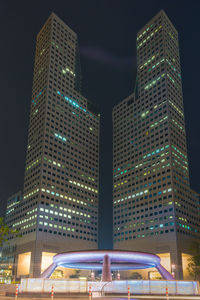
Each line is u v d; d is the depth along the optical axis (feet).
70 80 619.26
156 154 505.25
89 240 537.24
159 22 585.63
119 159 579.07
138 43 618.85
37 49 650.43
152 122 533.55
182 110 543.39
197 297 116.06
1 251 547.08
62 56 618.85
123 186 547.90
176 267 409.28
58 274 469.98
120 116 614.34
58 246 482.69
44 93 569.23
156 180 489.26
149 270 453.58
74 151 575.79
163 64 547.49
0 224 184.03
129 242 493.36
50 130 544.21
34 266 441.27
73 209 532.32
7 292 130.11
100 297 117.60
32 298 107.24
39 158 521.24
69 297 114.21
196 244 448.24
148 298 112.78
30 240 468.75
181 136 517.55
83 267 302.45
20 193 557.74
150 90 558.56
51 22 622.13
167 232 440.45
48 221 484.74
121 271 485.97
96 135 639.35
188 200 479.00
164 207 460.14
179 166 488.44
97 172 610.24
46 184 504.43
